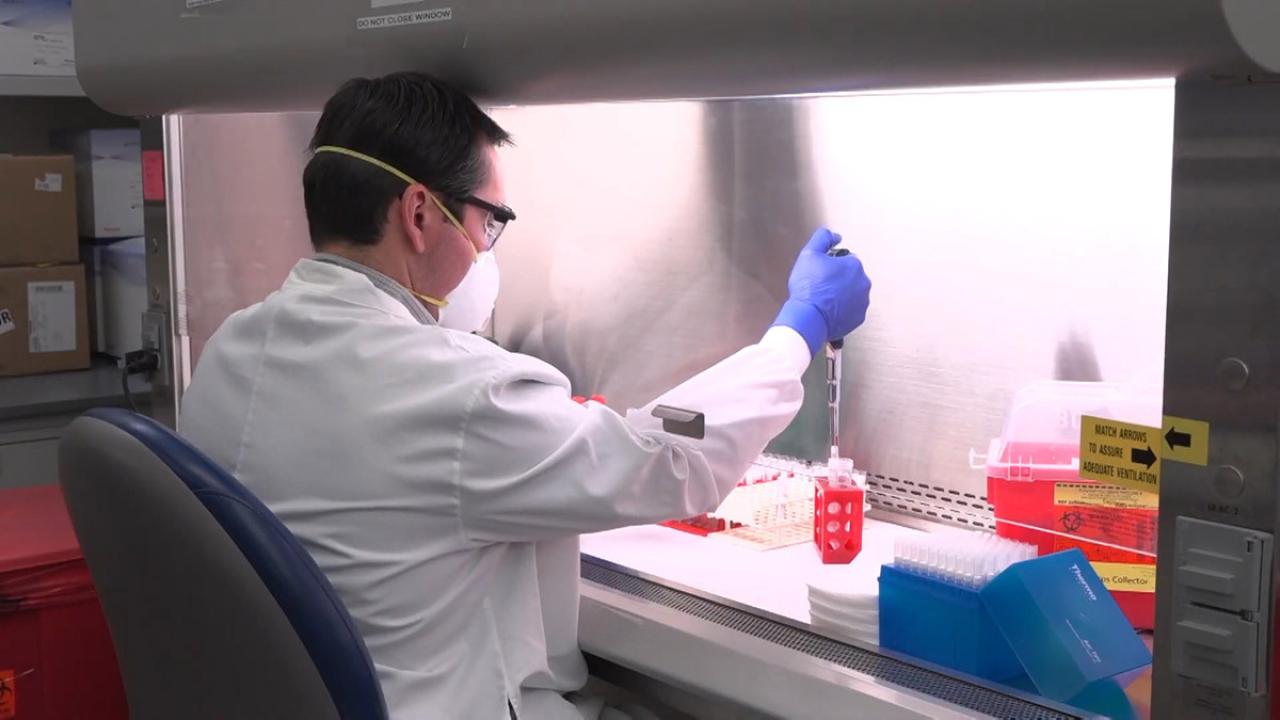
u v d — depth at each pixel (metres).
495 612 1.43
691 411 1.54
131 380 3.18
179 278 2.44
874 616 1.49
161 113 2.23
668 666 1.47
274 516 1.23
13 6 3.04
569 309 2.32
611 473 1.38
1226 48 0.98
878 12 1.16
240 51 1.86
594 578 1.73
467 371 1.35
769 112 1.96
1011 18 1.07
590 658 1.60
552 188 2.30
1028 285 1.71
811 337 1.66
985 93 1.70
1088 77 1.11
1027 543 1.57
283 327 1.41
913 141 1.81
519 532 1.37
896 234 1.86
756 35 1.26
